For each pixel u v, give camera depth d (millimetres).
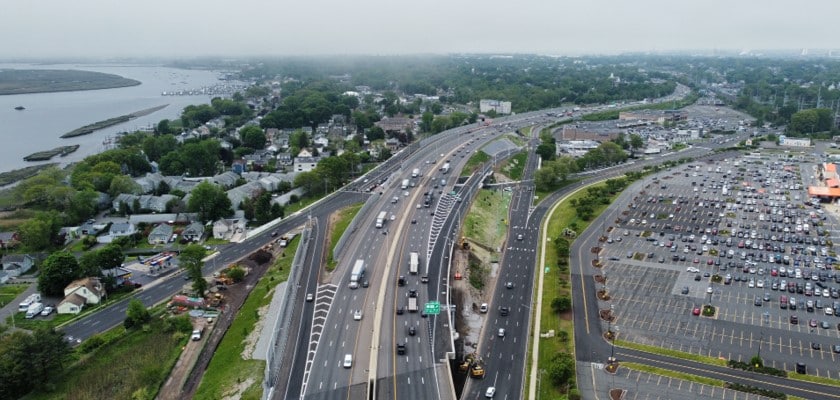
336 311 173750
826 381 152250
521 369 160000
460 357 163875
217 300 198250
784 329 178750
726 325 181250
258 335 168250
